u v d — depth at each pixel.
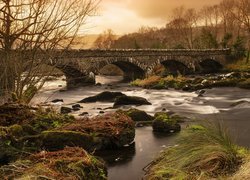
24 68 9.43
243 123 16.50
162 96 31.09
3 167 6.42
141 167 9.36
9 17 8.64
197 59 63.62
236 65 67.62
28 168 6.33
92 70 43.03
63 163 6.80
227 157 7.12
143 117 16.16
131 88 40.12
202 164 7.09
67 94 33.78
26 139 8.57
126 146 11.66
